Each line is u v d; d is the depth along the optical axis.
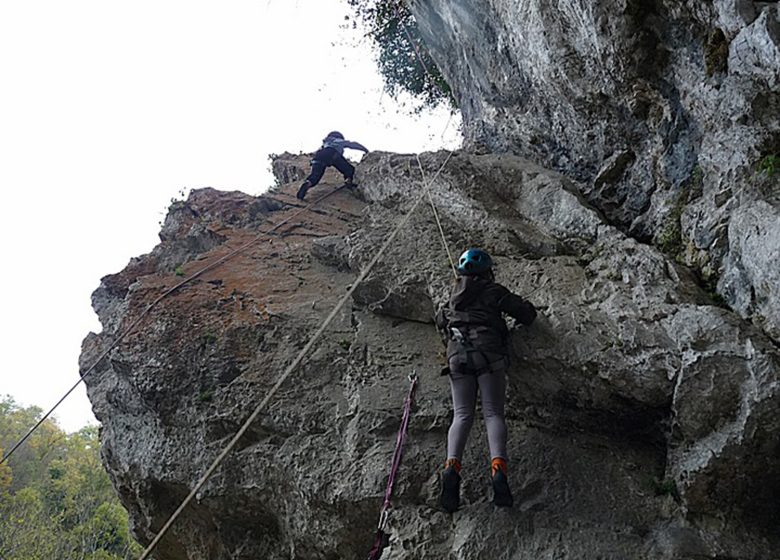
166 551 6.14
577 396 4.43
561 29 6.32
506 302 4.42
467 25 8.81
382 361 5.14
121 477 5.81
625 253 5.31
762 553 3.61
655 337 4.32
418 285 5.51
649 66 5.80
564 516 3.90
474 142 9.49
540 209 6.57
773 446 3.71
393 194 7.66
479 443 4.38
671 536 3.71
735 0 4.52
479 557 3.75
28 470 37.91
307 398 5.02
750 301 4.48
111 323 7.11
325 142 9.44
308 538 4.59
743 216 4.62
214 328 5.66
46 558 24.97
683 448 3.97
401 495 4.21
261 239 7.66
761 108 4.69
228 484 4.87
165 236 9.21
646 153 6.41
